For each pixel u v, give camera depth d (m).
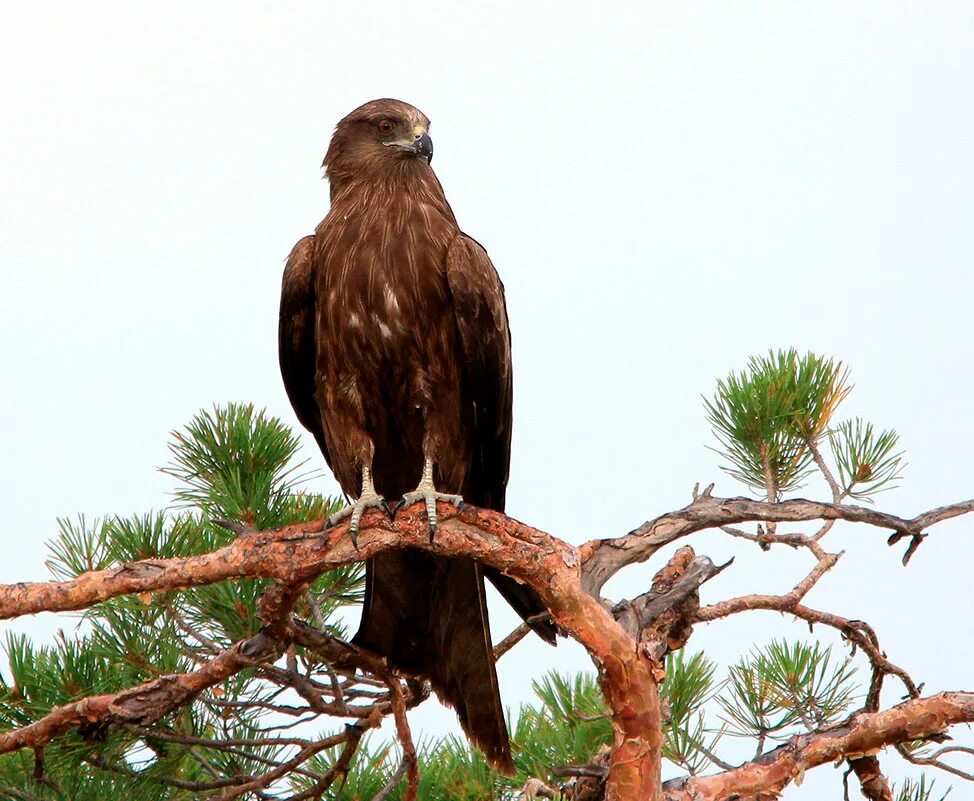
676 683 9.75
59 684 8.54
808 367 10.27
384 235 10.93
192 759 9.38
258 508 9.57
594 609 7.81
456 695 9.50
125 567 7.62
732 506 8.46
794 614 8.88
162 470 9.94
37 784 8.55
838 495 9.95
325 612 9.83
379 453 11.44
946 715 8.54
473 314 10.84
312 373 11.84
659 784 7.82
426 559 9.73
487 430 11.41
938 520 8.65
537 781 8.83
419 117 11.61
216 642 9.22
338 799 9.43
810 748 8.62
